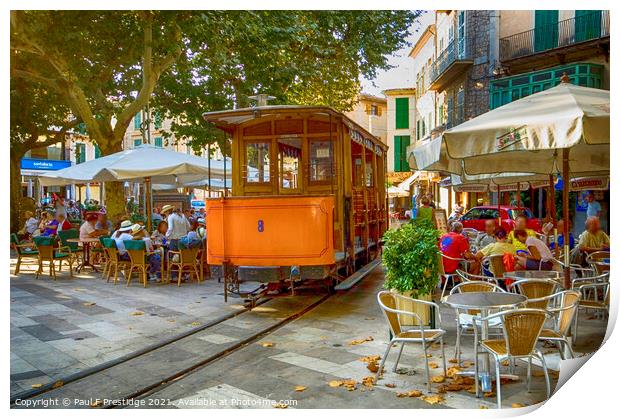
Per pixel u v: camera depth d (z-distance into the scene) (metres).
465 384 5.29
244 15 14.41
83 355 6.37
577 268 8.62
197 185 19.22
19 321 8.06
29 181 35.47
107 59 16.25
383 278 12.36
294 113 9.46
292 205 8.35
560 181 15.98
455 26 26.83
